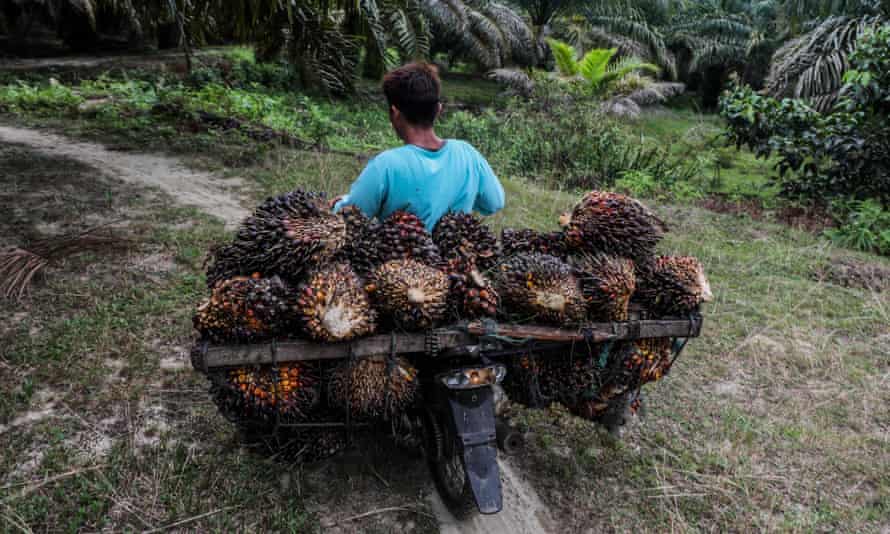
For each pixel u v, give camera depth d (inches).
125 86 564.1
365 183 118.4
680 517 120.8
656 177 452.1
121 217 250.7
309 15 392.5
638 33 1043.9
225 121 439.2
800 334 196.5
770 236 307.4
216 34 405.1
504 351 113.2
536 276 109.3
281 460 119.3
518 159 472.1
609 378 120.2
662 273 119.4
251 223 108.3
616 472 132.7
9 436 127.9
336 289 100.5
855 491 130.6
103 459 123.6
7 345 155.6
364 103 783.7
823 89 500.4
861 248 313.0
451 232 119.6
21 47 877.8
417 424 122.4
